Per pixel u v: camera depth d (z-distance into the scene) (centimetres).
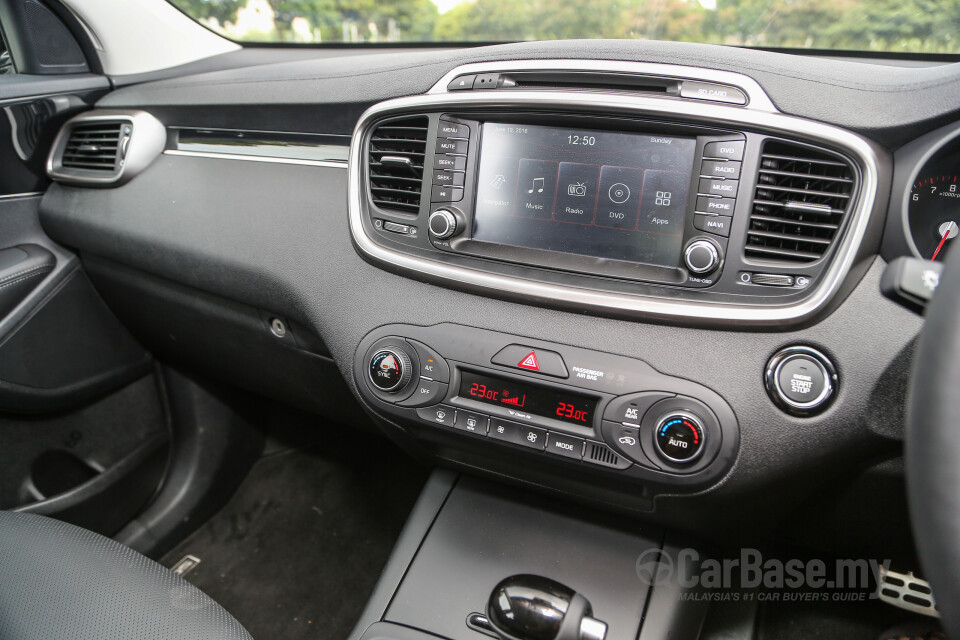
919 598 117
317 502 168
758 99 78
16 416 135
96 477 147
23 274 132
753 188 78
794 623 123
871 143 75
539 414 88
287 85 111
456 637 90
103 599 82
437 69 94
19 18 135
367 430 133
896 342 75
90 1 135
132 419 157
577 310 86
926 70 76
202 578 149
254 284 111
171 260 120
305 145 112
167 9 151
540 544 98
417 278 96
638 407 82
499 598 89
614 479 87
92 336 146
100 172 130
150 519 155
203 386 162
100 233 128
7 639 78
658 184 82
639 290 83
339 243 104
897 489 89
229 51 164
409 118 96
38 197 138
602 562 96
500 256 90
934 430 50
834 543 108
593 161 85
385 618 94
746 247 79
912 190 75
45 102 133
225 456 166
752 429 80
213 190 118
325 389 124
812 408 78
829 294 76
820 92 76
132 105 131
